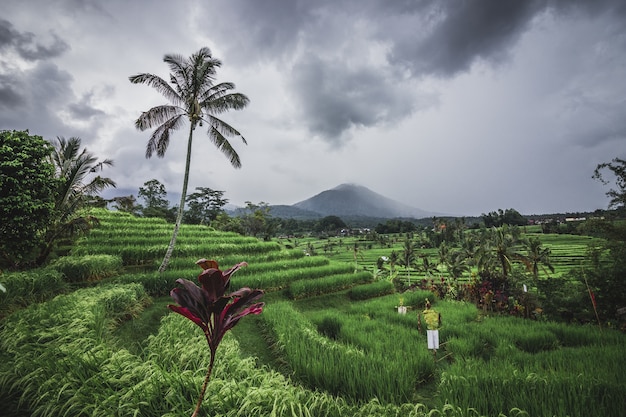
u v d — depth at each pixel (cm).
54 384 440
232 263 2247
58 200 1503
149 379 452
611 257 2022
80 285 1361
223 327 175
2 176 1145
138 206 6375
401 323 1515
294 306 1852
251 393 427
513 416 523
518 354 1049
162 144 1741
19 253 1233
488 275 2317
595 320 1931
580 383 630
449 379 688
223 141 1780
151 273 1656
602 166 2019
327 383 711
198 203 7775
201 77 1694
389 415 504
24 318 704
